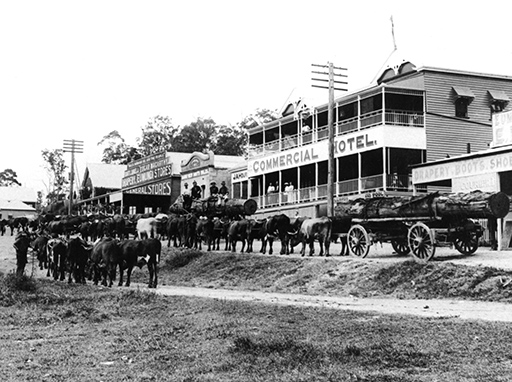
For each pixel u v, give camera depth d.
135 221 45.00
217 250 35.69
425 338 12.29
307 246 35.59
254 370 10.54
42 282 26.36
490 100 44.88
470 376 9.78
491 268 19.67
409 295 20.16
